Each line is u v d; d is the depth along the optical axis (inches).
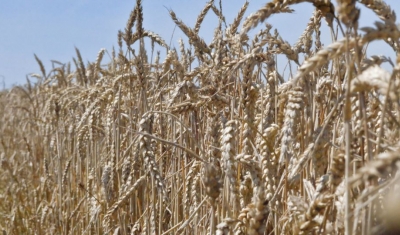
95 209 59.7
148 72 63.2
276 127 40.4
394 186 30.4
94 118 65.4
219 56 50.2
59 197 70.6
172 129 55.2
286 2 31.8
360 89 29.3
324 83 41.8
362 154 32.5
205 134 52.7
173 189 54.6
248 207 36.8
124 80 65.9
